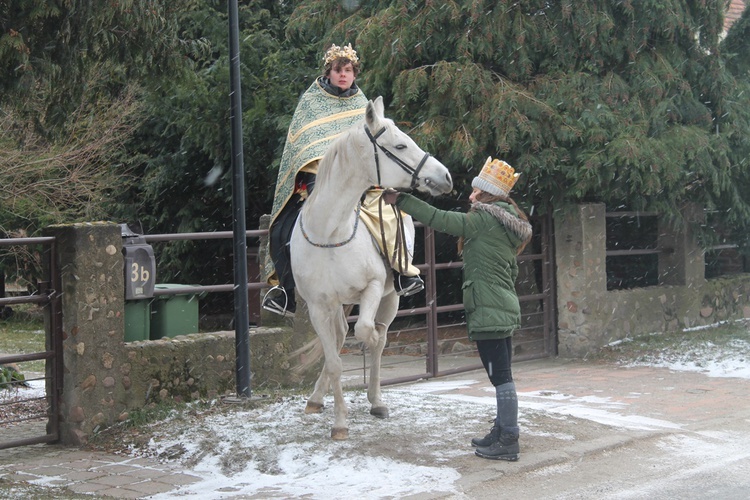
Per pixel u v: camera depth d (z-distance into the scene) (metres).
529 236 5.96
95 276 7.03
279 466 5.86
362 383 9.23
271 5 16.20
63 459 6.45
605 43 11.13
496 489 5.45
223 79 14.49
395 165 5.79
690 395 8.62
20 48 8.15
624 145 10.18
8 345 13.96
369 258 6.20
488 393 8.84
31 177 14.84
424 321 14.85
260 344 8.45
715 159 11.45
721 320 13.60
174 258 16.31
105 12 8.88
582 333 11.29
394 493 5.28
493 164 6.02
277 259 6.90
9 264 16.56
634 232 13.57
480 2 10.58
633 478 5.73
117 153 15.48
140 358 7.41
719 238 13.66
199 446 6.31
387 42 10.95
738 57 12.73
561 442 6.45
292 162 6.76
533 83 11.04
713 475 5.81
